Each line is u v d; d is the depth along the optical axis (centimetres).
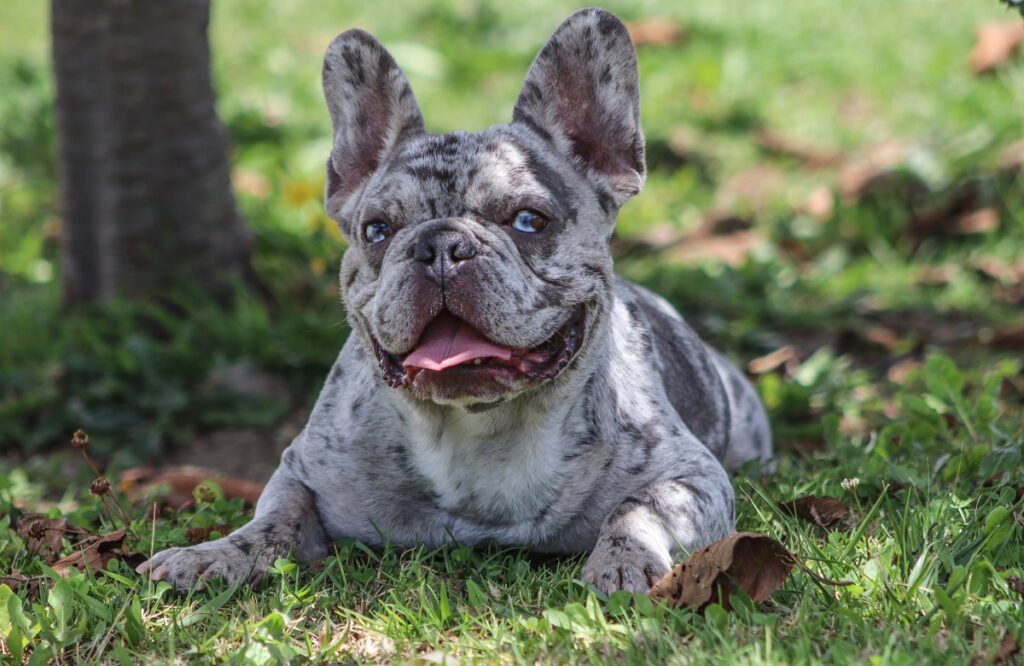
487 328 564
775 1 1909
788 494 700
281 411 1034
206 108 1143
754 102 1616
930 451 743
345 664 512
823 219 1363
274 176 1445
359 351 670
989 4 1788
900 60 1656
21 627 542
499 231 589
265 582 605
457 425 618
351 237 648
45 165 1500
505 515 634
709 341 1110
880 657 475
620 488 634
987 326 1097
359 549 647
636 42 1802
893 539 601
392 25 1955
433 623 540
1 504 738
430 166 605
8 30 2020
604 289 622
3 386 1053
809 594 542
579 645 512
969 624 509
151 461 970
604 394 635
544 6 1975
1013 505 628
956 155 1381
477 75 1789
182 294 1139
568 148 655
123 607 557
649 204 1440
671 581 540
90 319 1138
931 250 1304
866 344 1096
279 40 1930
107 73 1111
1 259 1325
